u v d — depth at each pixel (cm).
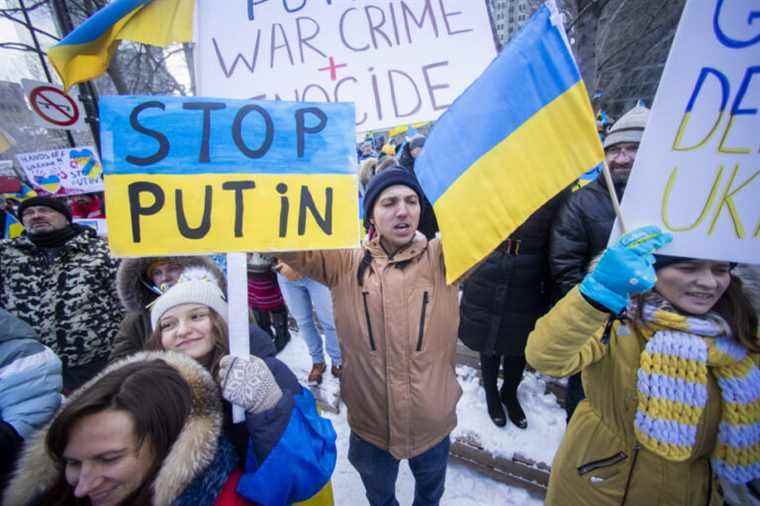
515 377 233
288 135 116
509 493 200
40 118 361
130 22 123
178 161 110
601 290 93
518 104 110
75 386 211
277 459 98
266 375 103
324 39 128
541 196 108
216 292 124
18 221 401
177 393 90
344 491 214
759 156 86
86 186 439
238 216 112
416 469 163
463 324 234
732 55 85
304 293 285
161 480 83
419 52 126
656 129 92
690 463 107
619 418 112
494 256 212
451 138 121
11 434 121
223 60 127
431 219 349
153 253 108
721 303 102
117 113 107
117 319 222
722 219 90
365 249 149
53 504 86
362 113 130
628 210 97
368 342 144
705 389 97
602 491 116
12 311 201
